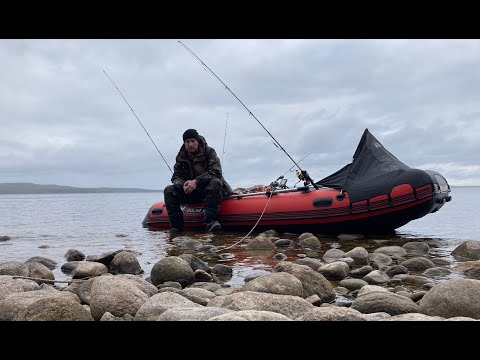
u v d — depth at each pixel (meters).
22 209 25.95
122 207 29.16
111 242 8.12
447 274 4.77
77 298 3.56
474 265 4.84
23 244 8.07
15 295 3.14
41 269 4.75
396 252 6.24
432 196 7.93
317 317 2.49
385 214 8.05
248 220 9.09
